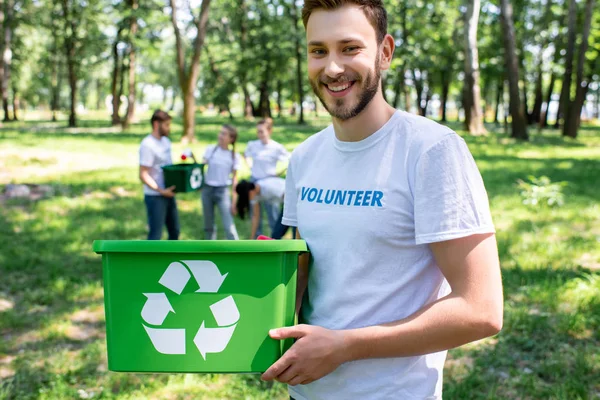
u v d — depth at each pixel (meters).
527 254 7.06
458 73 44.12
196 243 1.56
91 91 94.31
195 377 4.20
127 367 1.61
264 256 1.58
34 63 49.47
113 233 8.66
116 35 35.44
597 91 64.94
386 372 1.63
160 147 6.90
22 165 14.88
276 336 1.56
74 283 6.39
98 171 14.42
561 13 34.56
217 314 1.59
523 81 39.72
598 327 4.76
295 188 1.93
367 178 1.63
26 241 8.11
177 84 76.38
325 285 1.69
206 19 22.81
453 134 1.56
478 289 1.49
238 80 44.47
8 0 37.50
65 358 4.54
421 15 35.91
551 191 10.34
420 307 1.61
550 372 4.12
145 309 1.59
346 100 1.60
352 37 1.56
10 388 4.04
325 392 1.69
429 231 1.51
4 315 5.41
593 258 6.98
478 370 4.16
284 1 39.72
